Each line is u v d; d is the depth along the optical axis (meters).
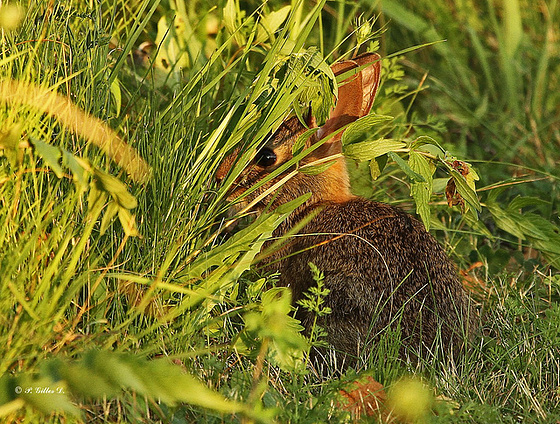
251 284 7.17
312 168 7.82
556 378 7.36
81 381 4.45
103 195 5.70
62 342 5.71
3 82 6.05
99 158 6.43
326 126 9.04
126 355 5.09
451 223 10.21
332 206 8.74
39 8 7.04
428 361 7.74
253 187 7.82
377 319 7.83
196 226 7.40
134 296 6.70
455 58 13.09
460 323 8.00
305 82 7.48
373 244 8.20
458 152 10.95
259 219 7.39
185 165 7.50
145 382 4.53
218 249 7.25
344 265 8.12
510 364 7.39
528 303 8.55
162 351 6.57
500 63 13.19
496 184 9.45
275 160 8.94
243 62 8.26
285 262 8.63
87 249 6.35
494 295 8.93
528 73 13.14
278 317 5.52
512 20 12.97
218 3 10.41
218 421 5.89
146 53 10.42
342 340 7.87
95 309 6.34
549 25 13.45
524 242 10.38
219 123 8.16
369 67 8.68
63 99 6.48
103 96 7.24
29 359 5.53
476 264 9.64
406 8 13.73
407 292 7.96
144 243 6.97
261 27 8.93
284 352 6.11
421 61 13.25
